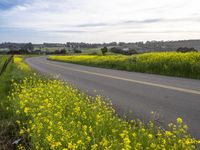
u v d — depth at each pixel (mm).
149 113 7613
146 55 26047
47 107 6656
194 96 9672
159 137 5062
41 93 9039
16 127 6145
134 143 4625
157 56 22953
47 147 4488
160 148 4484
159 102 8938
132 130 5645
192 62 17297
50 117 5691
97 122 5605
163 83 13172
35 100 7355
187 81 13758
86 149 4543
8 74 17406
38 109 6500
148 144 4703
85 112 6867
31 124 5625
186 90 10883
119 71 21625
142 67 20844
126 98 9867
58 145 4391
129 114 7578
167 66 18484
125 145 4332
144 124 6523
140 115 7430
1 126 6141
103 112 6980
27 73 18203
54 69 26531
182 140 4668
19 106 7012
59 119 5949
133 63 23344
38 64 38344
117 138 5059
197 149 4727
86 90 11977
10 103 8195
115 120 6215
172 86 12062
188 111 7668
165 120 6871
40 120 5652
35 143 4625
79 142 4281
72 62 42469
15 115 6629
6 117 6992
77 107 6949
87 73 20562
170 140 4902
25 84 11344
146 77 16203
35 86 10859
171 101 9000
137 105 8656
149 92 10859
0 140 5547
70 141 4598
